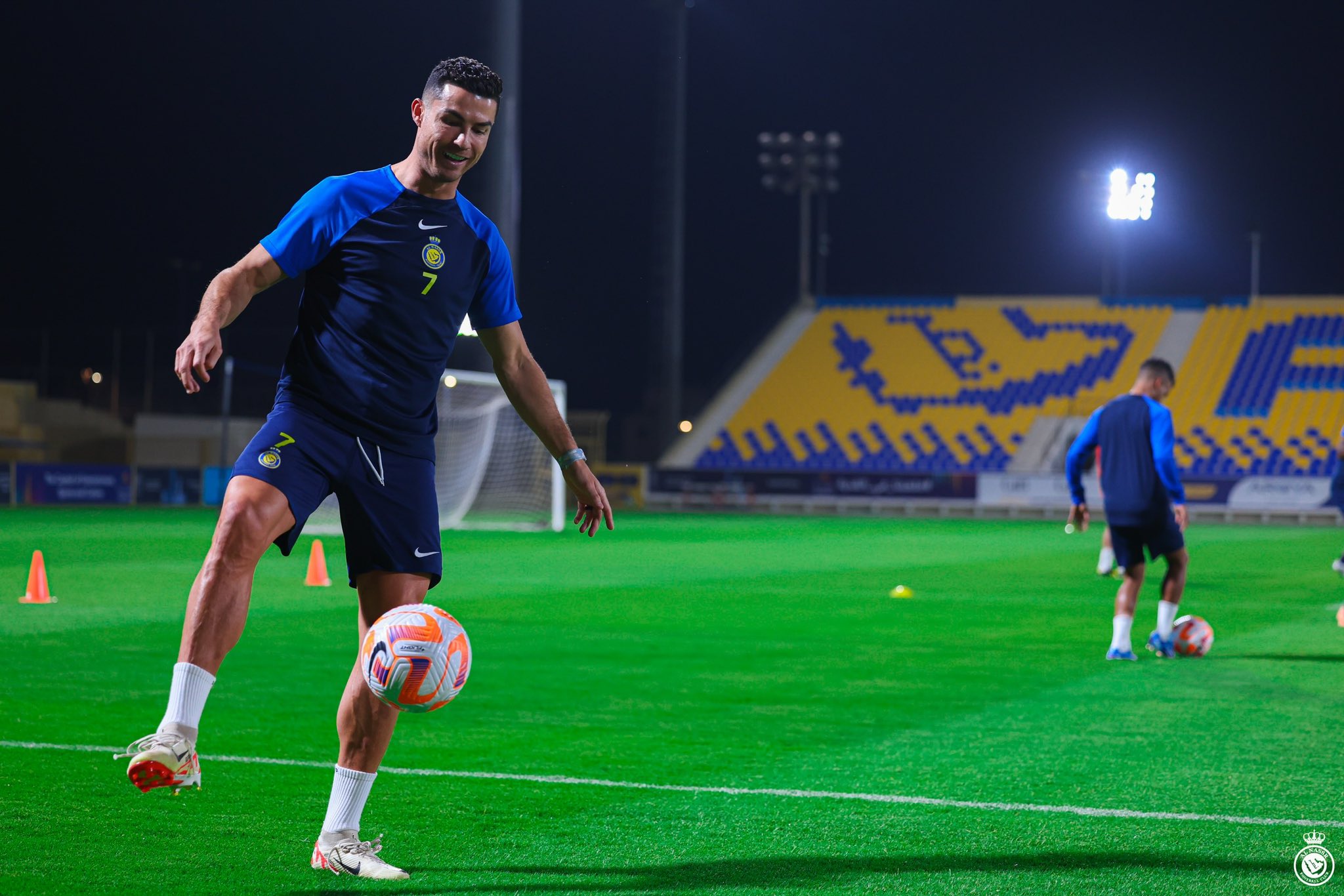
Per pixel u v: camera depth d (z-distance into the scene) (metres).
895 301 73.44
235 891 5.52
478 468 46.97
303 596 19.86
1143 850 6.25
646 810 7.04
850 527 47.47
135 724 9.41
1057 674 12.65
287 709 10.28
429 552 5.80
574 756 8.59
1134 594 13.75
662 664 13.25
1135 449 13.56
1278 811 7.08
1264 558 31.89
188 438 67.50
